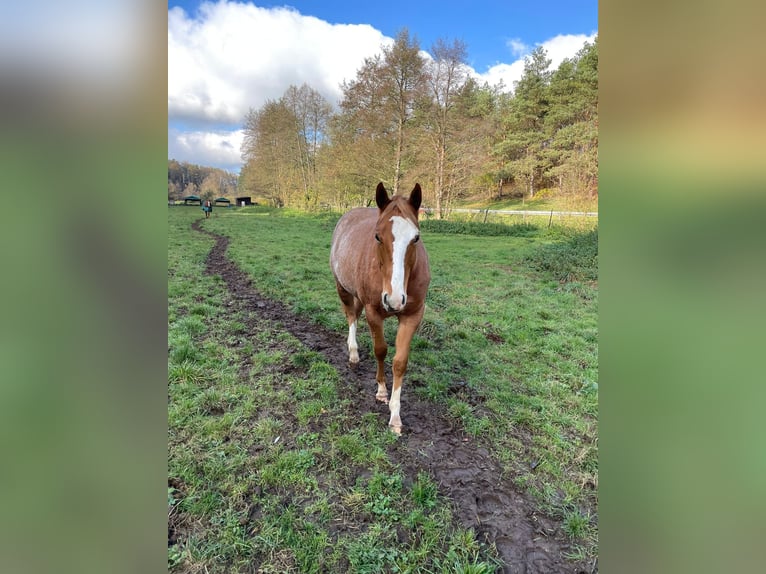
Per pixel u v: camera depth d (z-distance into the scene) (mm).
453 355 3762
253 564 1610
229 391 2910
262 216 25531
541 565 1658
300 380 3131
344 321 4574
